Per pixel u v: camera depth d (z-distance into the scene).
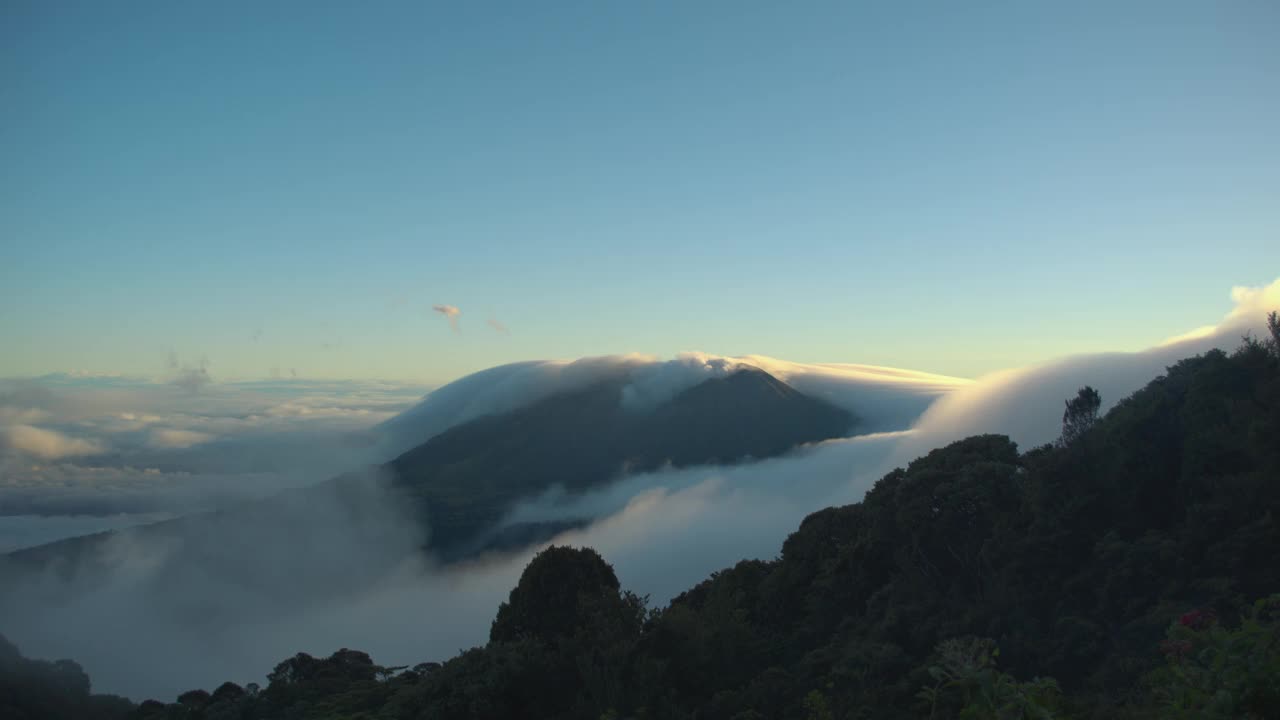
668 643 32.25
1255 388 36.59
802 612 48.25
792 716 27.48
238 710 53.09
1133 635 28.77
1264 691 7.02
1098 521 37.66
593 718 29.39
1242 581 28.38
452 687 33.25
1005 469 44.22
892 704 26.88
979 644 8.32
